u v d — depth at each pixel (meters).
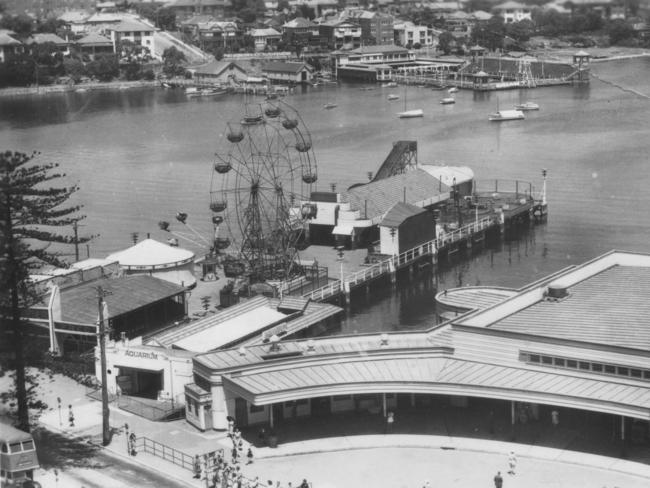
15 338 110.44
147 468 103.38
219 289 174.88
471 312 124.19
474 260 198.12
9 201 108.31
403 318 166.75
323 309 150.00
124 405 120.44
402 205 196.12
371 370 114.69
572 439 106.69
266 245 178.75
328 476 100.88
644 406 100.56
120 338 139.38
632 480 97.50
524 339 112.38
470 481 98.75
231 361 115.88
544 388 107.00
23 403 110.44
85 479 100.81
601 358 108.12
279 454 106.06
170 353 121.88
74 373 130.38
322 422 113.81
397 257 186.75
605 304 125.06
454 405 115.88
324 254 199.12
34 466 96.19
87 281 152.62
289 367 115.19
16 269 109.69
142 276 156.88
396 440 108.56
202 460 104.75
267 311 145.00
